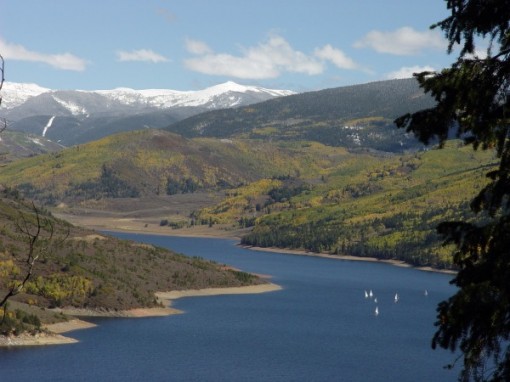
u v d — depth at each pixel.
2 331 165.88
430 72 26.42
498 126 25.36
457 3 25.62
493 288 23.62
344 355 181.25
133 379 143.38
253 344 189.25
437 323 24.83
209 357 169.38
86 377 142.62
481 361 23.81
